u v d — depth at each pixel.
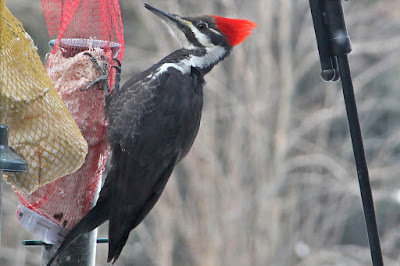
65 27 6.04
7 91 5.04
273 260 17.20
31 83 5.20
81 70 6.06
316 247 17.80
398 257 17.92
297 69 18.31
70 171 5.32
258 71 17.86
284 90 17.89
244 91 17.67
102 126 6.20
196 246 16.88
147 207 6.25
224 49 6.88
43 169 5.23
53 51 6.09
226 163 17.47
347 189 17.97
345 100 4.92
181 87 6.42
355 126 4.91
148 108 6.25
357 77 18.34
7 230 15.45
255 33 17.70
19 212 5.95
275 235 17.36
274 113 17.88
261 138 17.59
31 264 15.68
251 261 17.11
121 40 6.65
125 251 16.50
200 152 17.08
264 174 17.56
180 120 6.36
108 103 6.17
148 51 17.06
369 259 17.94
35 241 6.04
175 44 16.92
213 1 17.30
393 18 19.08
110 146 6.18
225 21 6.88
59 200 5.92
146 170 6.20
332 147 18.66
